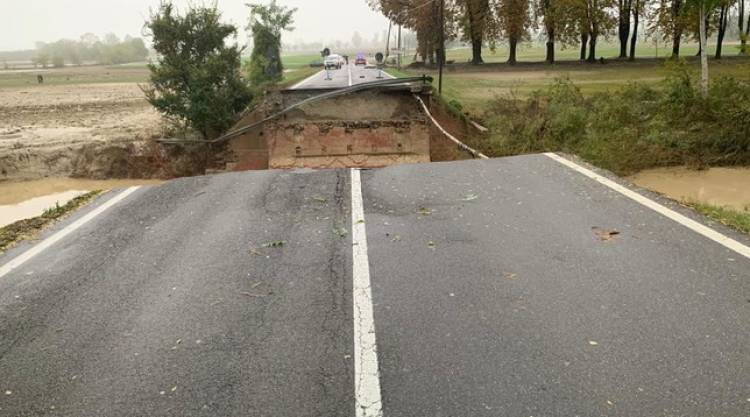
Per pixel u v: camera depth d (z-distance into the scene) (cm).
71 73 9962
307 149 1684
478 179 802
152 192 846
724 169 1198
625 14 5053
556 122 1413
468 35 5306
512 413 303
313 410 314
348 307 436
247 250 573
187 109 2142
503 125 1570
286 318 424
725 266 474
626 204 658
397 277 487
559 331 384
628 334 376
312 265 525
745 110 1233
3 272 552
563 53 9394
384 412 308
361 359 362
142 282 507
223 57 2214
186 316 436
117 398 335
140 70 10962
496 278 475
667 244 530
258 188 820
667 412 297
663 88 1555
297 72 5278
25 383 357
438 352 366
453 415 303
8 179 1914
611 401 309
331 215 675
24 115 3331
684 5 1541
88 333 417
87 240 637
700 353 349
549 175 802
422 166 906
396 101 1698
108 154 1966
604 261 500
